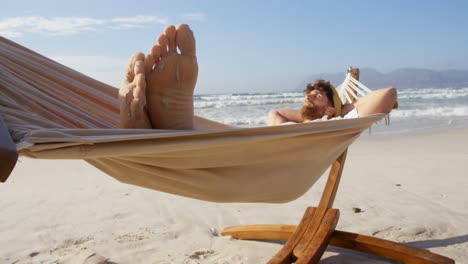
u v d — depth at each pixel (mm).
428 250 2734
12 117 1338
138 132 1542
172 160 1725
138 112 1924
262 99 21531
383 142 8070
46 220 3488
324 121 2064
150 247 2904
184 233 3184
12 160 1047
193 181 1885
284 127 1891
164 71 1949
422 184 4496
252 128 1773
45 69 2244
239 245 2957
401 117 13703
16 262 2676
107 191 4418
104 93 2420
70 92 2240
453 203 3762
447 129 10055
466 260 2619
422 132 9578
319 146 2186
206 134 1617
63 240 3035
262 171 2045
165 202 3982
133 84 1920
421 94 27109
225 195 2053
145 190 4434
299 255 2439
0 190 4480
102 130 1430
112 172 1773
